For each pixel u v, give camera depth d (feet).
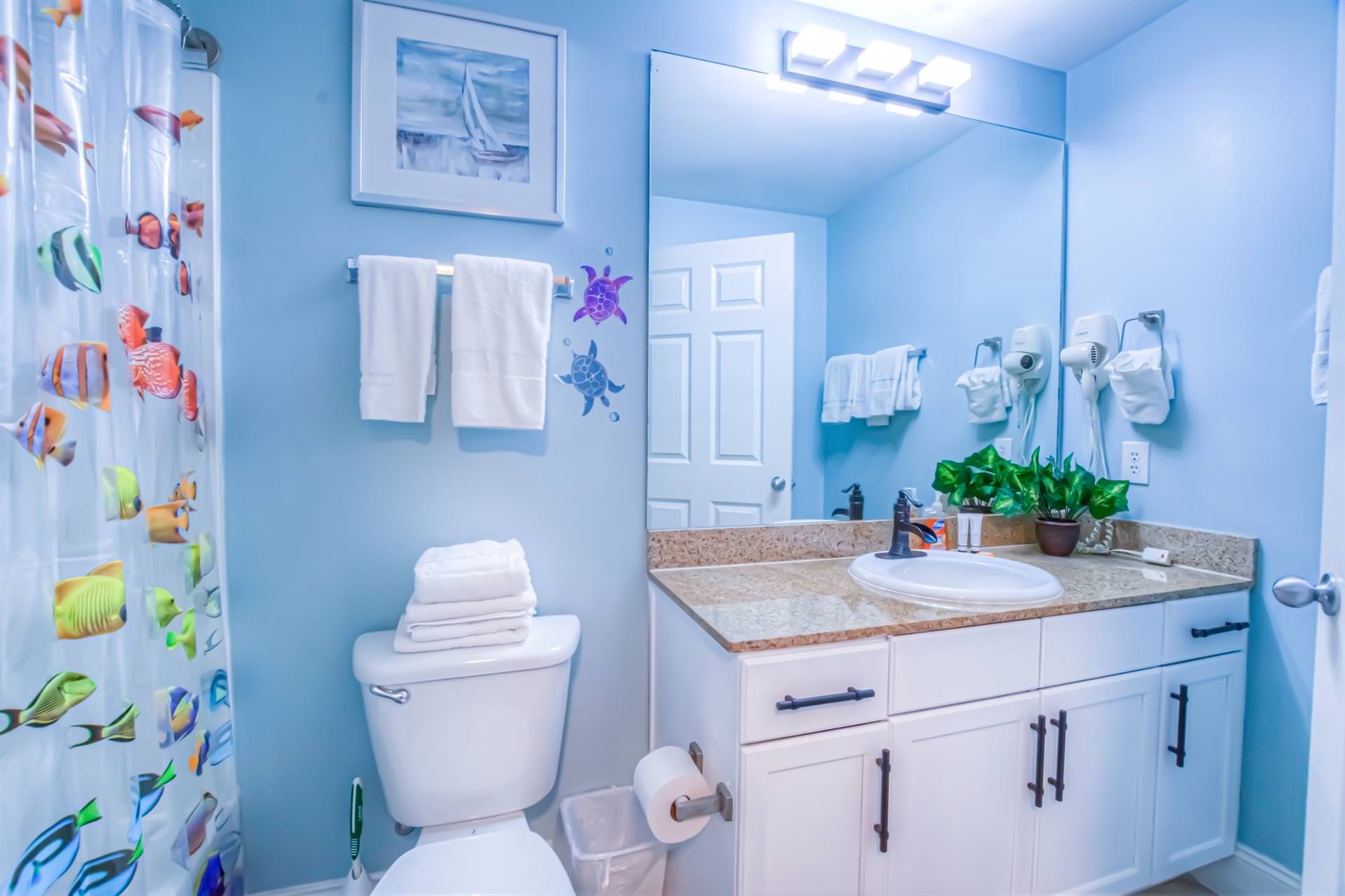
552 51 4.25
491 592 3.66
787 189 4.93
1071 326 5.71
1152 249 5.04
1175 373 4.88
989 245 5.57
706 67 4.66
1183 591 4.08
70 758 2.41
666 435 4.66
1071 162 5.77
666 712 4.30
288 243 3.84
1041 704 3.64
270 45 3.77
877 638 3.27
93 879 2.51
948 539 5.57
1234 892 4.41
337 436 3.96
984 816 3.52
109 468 2.56
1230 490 4.52
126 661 2.74
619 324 4.52
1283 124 4.16
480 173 4.13
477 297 3.90
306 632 3.96
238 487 3.80
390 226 4.02
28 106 2.23
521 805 3.74
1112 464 5.42
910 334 5.33
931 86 5.18
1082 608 3.73
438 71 4.03
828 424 5.11
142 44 3.03
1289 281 4.14
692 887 3.71
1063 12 4.95
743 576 4.50
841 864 3.19
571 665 4.49
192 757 3.34
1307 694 4.07
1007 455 5.76
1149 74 5.07
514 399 3.98
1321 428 3.99
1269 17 4.23
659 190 4.58
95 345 2.50
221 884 3.65
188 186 3.60
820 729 3.14
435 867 3.03
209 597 3.62
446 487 4.17
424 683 3.48
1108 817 3.89
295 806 3.98
